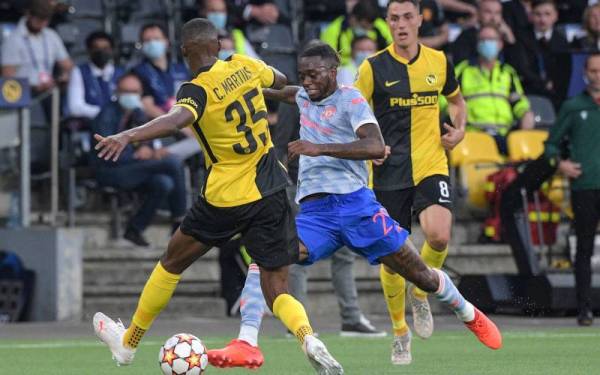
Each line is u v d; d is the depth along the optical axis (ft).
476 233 187.32
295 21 221.05
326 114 93.81
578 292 153.79
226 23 205.46
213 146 88.02
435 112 112.78
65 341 137.90
